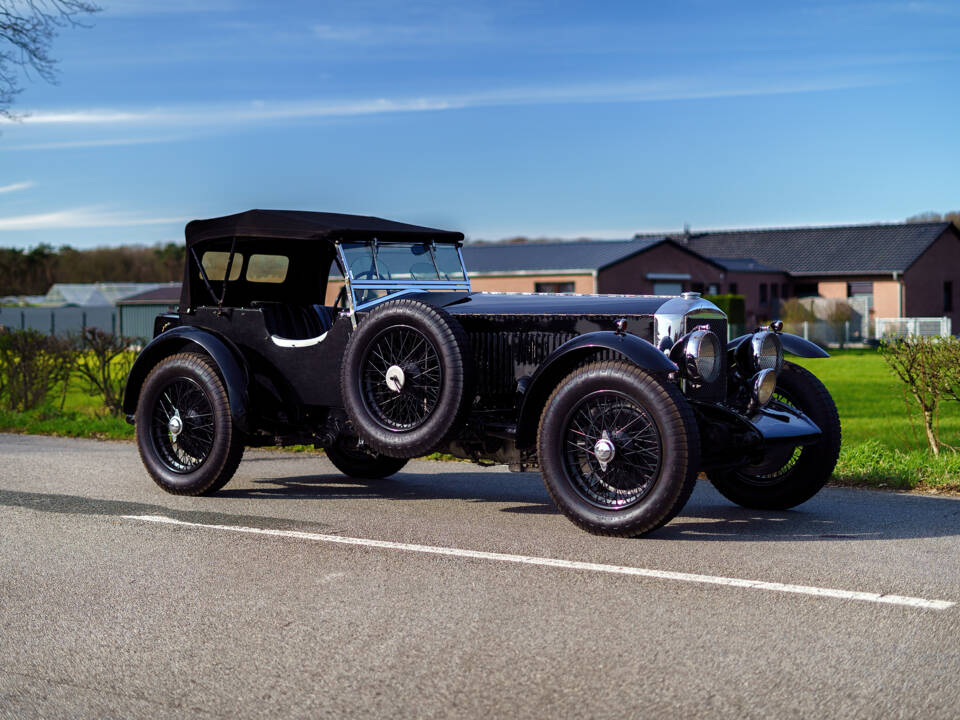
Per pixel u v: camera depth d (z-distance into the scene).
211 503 6.72
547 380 5.73
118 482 7.62
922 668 3.49
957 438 10.11
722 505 6.61
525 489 7.29
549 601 4.33
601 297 6.28
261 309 6.98
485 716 3.16
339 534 5.69
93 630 4.04
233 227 7.07
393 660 3.66
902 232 45.34
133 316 50.38
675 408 5.24
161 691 3.41
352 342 6.26
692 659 3.61
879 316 42.94
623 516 5.41
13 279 89.12
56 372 13.55
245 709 3.26
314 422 6.93
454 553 5.20
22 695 3.40
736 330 36.59
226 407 6.76
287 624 4.08
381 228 6.91
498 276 37.06
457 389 5.84
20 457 9.13
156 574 4.86
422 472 8.15
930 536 5.54
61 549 5.39
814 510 6.35
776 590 4.45
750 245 48.41
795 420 5.96
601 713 3.17
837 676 3.43
